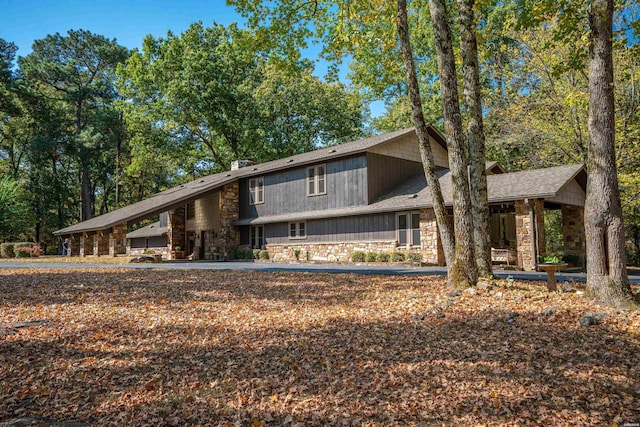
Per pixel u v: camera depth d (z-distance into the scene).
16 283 12.23
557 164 22.31
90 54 48.44
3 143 48.06
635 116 18.03
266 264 21.78
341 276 13.64
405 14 10.08
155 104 36.69
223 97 37.22
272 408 4.48
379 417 4.19
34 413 4.52
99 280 13.04
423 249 19.05
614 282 7.05
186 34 37.94
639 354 5.18
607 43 7.16
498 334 6.20
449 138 9.27
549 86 20.64
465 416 4.13
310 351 6.09
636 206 19.53
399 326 6.97
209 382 5.21
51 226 47.28
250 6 12.16
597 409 4.12
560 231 25.72
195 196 27.38
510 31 20.59
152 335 7.01
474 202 9.62
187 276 14.24
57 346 6.50
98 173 50.62
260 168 28.14
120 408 4.62
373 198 21.92
